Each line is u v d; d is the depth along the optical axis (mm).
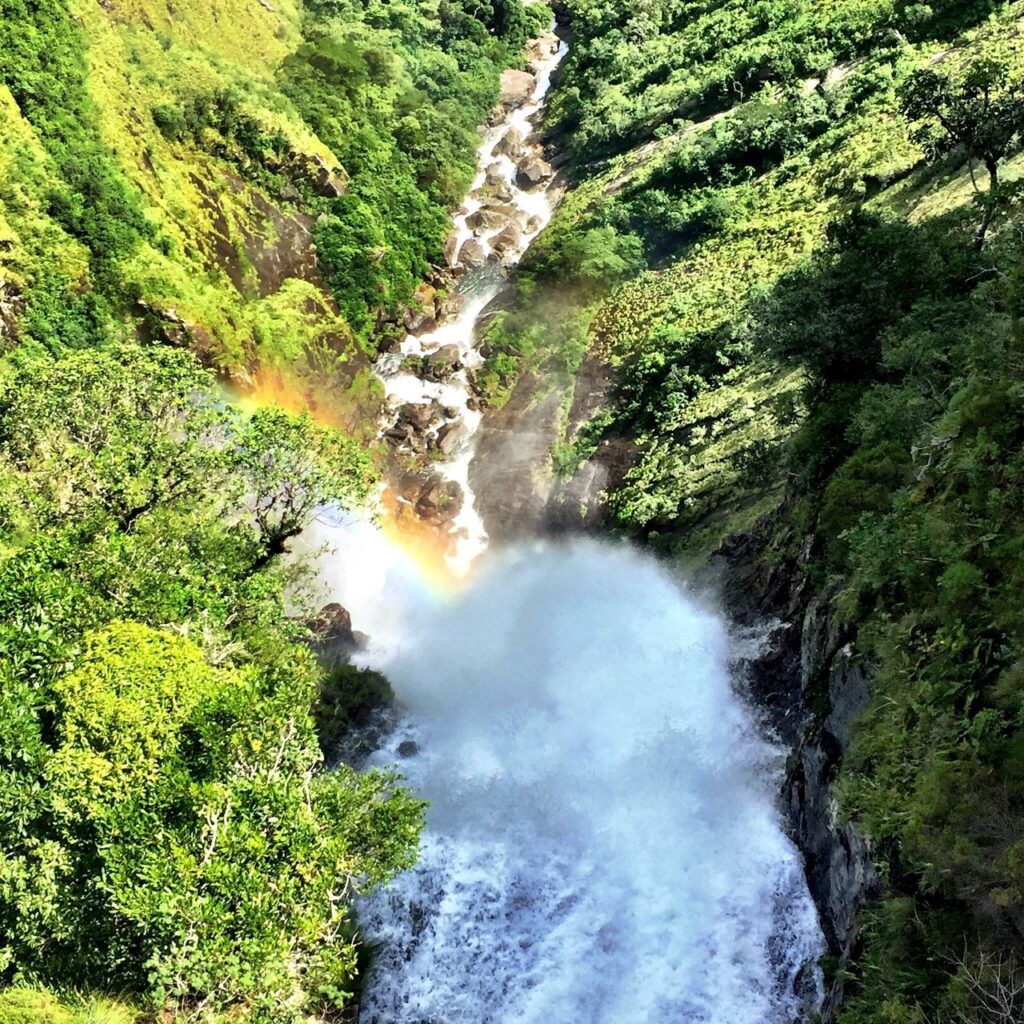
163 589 20344
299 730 17547
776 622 29250
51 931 13969
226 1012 14531
